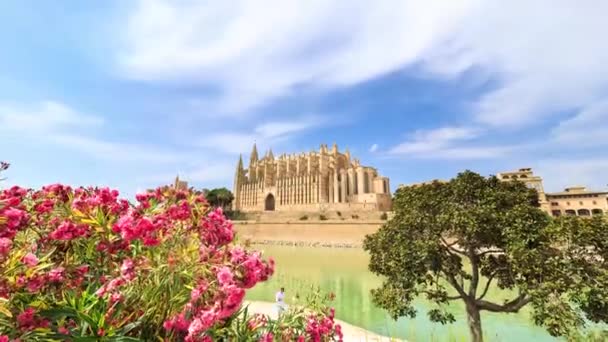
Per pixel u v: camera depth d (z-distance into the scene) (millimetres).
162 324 3322
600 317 8820
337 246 80625
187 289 3541
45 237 3980
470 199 13250
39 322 2854
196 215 4672
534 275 10320
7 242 3033
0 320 2746
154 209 4859
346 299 24688
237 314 3939
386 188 126375
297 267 41906
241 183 158500
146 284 3535
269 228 100188
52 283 3301
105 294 3230
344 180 122812
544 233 10547
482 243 12531
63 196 4629
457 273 12602
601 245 9398
